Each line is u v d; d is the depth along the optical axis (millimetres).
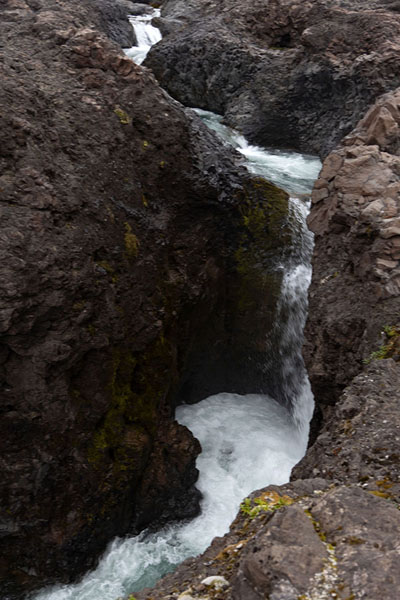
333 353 6770
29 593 7230
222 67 15930
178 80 16812
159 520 8477
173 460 8711
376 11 15156
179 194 9273
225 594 2830
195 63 16344
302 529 2787
